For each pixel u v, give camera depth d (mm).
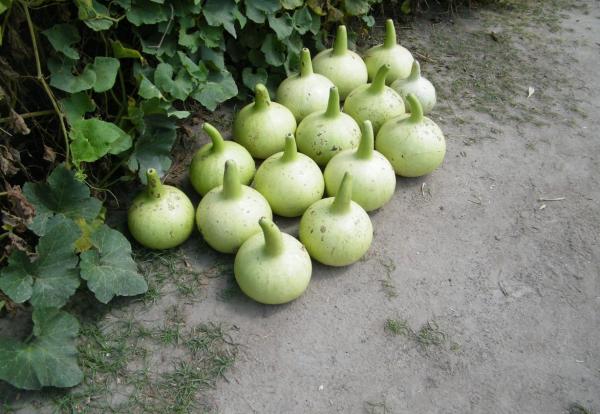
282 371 2064
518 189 2916
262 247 2168
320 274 2416
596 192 2918
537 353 2166
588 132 3334
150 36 2641
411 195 2846
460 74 3828
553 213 2785
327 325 2223
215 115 3260
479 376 2082
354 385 2031
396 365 2102
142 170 2492
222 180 2547
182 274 2396
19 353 1911
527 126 3361
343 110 3045
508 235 2656
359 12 3686
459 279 2436
